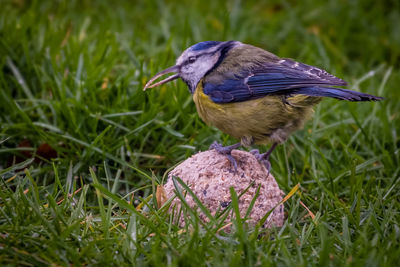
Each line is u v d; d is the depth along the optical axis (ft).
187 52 27.12
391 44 44.27
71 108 31.27
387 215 23.16
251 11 47.52
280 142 25.32
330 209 25.26
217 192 22.99
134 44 39.58
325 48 43.45
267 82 24.27
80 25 41.22
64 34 37.14
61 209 22.29
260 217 22.97
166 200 23.80
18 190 23.91
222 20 45.68
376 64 43.70
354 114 33.09
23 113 29.45
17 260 19.54
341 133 32.68
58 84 32.35
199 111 26.00
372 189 27.27
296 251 20.70
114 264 19.56
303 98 23.91
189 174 23.90
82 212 23.53
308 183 28.37
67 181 25.67
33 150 29.37
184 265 18.94
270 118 24.41
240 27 44.19
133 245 20.61
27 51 33.94
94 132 29.78
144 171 28.91
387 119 32.55
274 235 22.63
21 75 34.04
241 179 23.49
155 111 31.01
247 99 24.48
